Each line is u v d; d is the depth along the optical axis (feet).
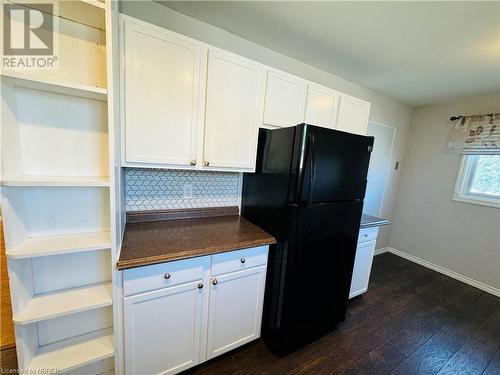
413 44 5.57
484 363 5.24
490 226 8.57
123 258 3.34
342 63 6.96
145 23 3.64
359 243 6.92
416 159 10.86
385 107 9.80
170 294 3.79
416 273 9.71
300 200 4.36
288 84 5.41
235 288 4.55
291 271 4.58
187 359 4.23
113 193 3.06
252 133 5.08
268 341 5.23
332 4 4.38
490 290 8.50
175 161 4.27
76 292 3.43
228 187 6.17
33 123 3.07
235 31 5.57
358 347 5.46
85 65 3.28
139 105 3.79
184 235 4.52
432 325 6.44
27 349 3.09
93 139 3.45
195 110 4.32
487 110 8.63
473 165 9.20
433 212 10.23
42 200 3.23
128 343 3.57
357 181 5.23
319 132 4.35
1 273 3.67
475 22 4.54
